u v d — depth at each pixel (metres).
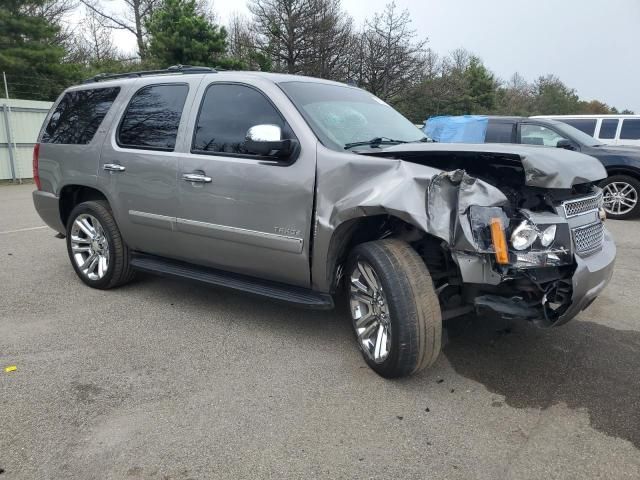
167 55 26.50
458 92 36.44
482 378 3.51
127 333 4.25
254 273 4.12
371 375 3.54
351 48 32.72
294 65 31.83
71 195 5.53
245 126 4.04
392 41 32.81
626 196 9.45
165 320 4.52
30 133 16.89
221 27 27.42
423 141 4.42
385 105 4.91
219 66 27.19
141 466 2.64
